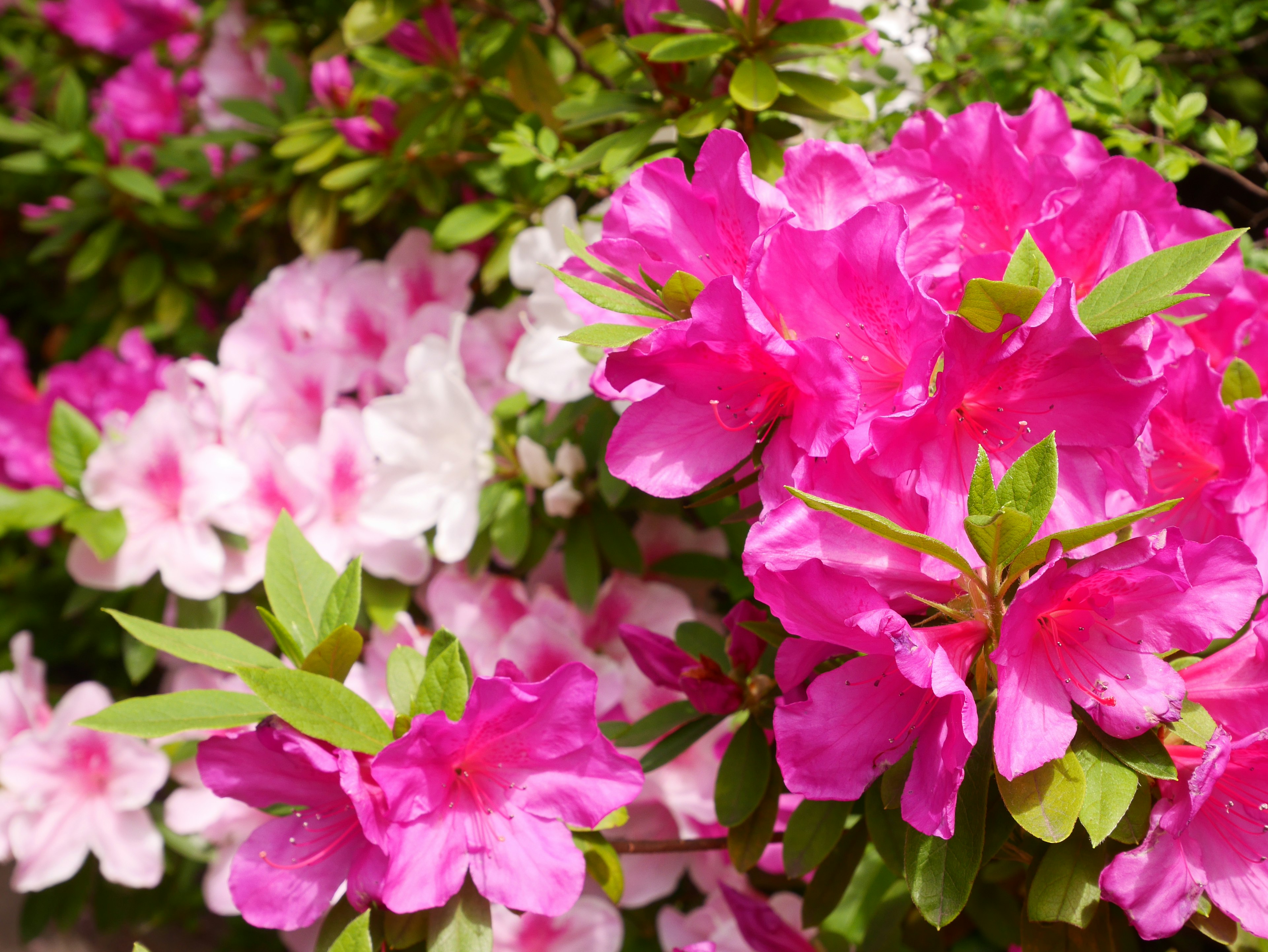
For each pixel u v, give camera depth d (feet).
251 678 1.94
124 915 3.54
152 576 2.87
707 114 2.41
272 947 4.06
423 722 1.93
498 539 2.65
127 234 3.96
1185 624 1.80
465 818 2.00
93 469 2.69
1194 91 2.65
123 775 2.76
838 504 1.73
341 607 2.10
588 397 2.58
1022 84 2.66
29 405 3.96
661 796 2.56
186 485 2.69
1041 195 2.05
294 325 3.07
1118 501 1.86
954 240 1.98
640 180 1.95
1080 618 1.82
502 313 2.87
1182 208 2.00
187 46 4.21
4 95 4.96
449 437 2.70
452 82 2.97
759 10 2.38
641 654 2.23
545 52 3.07
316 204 3.39
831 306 1.86
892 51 2.82
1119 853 1.91
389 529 2.71
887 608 1.78
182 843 2.94
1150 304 1.81
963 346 1.79
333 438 2.71
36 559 4.41
